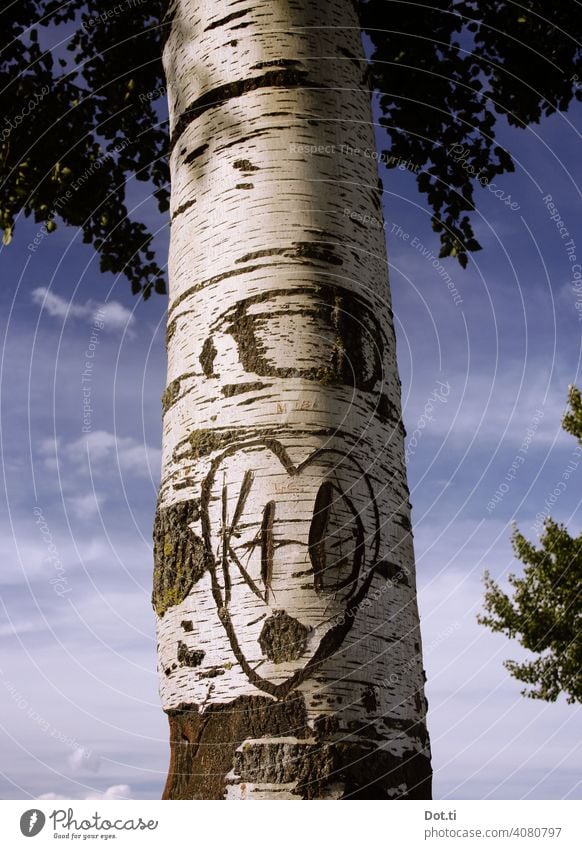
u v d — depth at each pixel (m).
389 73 4.58
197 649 1.60
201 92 2.10
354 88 2.16
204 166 2.03
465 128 4.66
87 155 4.73
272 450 1.67
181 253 2.01
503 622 7.34
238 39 2.10
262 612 1.56
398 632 1.67
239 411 1.72
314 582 1.58
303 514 1.62
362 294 1.90
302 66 2.06
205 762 1.51
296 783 1.44
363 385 1.80
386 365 1.91
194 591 1.64
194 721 1.56
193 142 2.08
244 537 1.62
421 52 4.47
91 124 4.66
